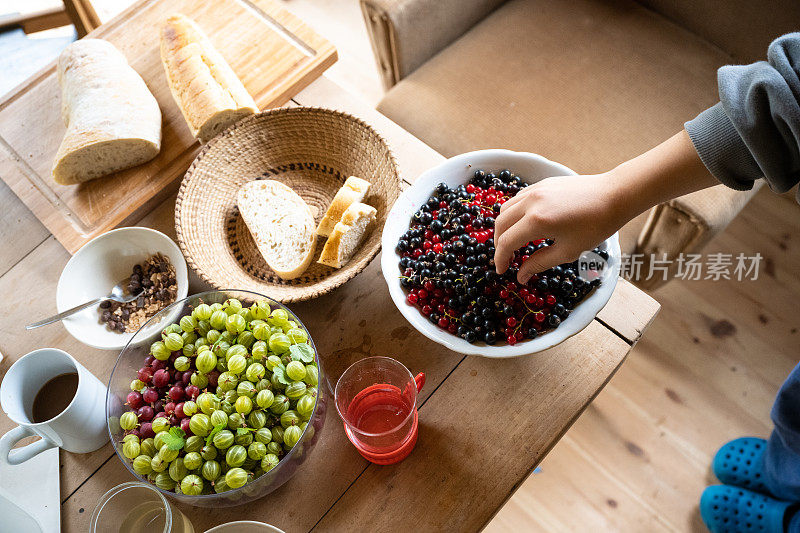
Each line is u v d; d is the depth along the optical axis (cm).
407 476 82
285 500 81
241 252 101
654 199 83
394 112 146
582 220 81
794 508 134
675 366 164
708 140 77
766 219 181
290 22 123
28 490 84
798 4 129
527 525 149
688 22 146
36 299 101
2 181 113
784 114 65
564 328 80
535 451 82
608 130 137
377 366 80
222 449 73
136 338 82
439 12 147
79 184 110
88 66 113
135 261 99
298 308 95
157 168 111
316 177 108
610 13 151
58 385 85
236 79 114
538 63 146
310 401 75
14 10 203
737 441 147
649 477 152
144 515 71
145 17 127
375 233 96
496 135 140
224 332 80
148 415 78
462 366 89
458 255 87
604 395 162
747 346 166
